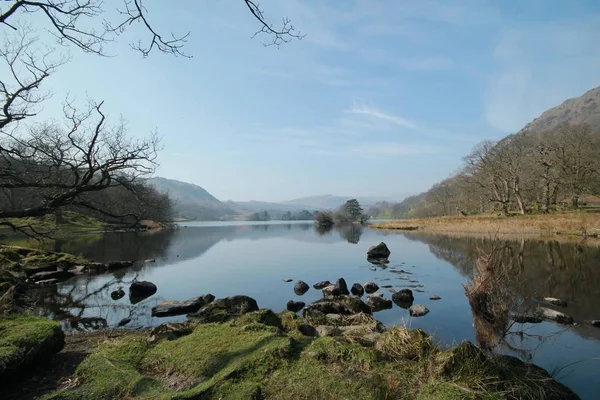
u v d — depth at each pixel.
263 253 29.59
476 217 55.97
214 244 38.75
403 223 74.38
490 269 8.75
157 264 23.20
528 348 7.58
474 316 8.77
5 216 9.71
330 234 55.94
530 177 51.62
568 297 11.98
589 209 46.16
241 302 11.23
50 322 6.66
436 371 4.59
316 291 15.12
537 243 27.58
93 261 22.67
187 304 12.08
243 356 5.23
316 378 4.54
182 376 4.93
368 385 4.34
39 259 19.73
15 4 6.92
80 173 12.35
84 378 5.04
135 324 10.46
